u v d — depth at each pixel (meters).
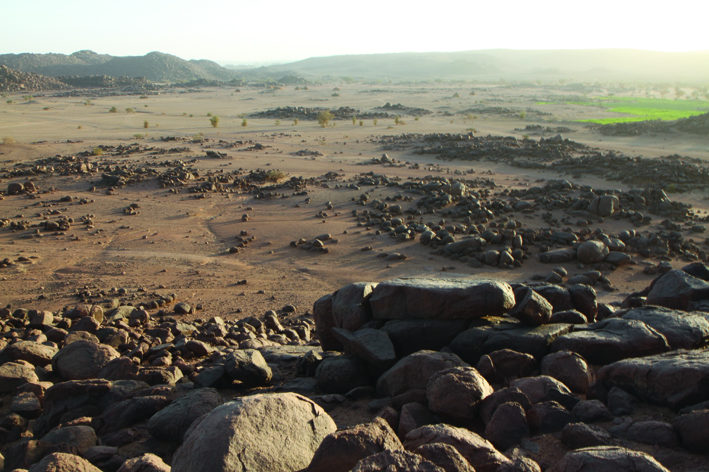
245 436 4.59
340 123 114.44
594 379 6.55
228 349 11.05
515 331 7.67
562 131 94.31
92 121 114.81
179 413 6.41
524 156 62.00
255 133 94.50
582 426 5.00
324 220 33.97
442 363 6.78
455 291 8.05
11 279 22.12
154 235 31.02
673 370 5.68
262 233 31.17
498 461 4.32
